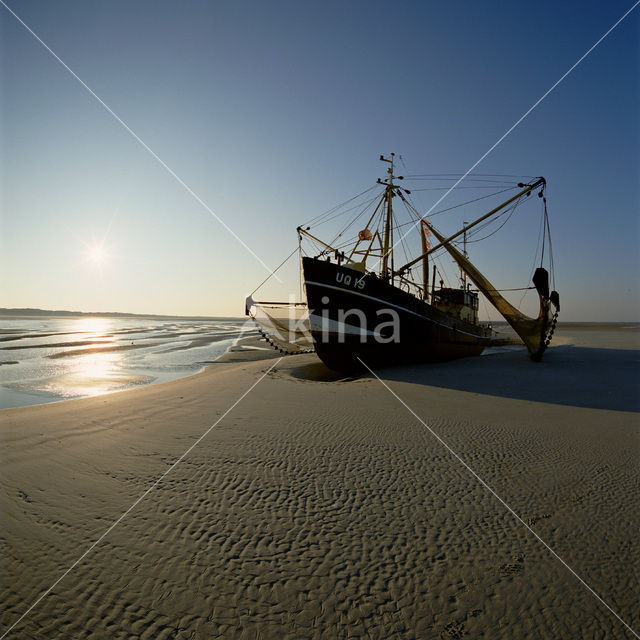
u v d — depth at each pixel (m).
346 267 15.73
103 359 24.23
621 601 3.03
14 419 8.62
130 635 2.77
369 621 2.89
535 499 4.61
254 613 2.96
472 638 2.74
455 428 7.33
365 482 5.10
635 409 8.62
